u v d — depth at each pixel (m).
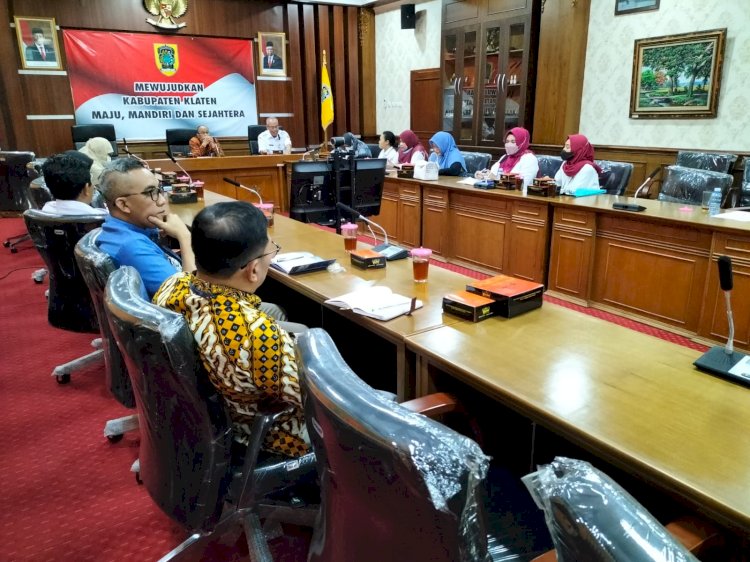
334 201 3.07
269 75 8.05
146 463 1.28
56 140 6.93
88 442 2.12
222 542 1.60
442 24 6.94
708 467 0.94
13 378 2.63
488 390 1.25
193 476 1.15
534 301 1.72
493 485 1.25
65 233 2.08
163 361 1.02
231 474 1.23
